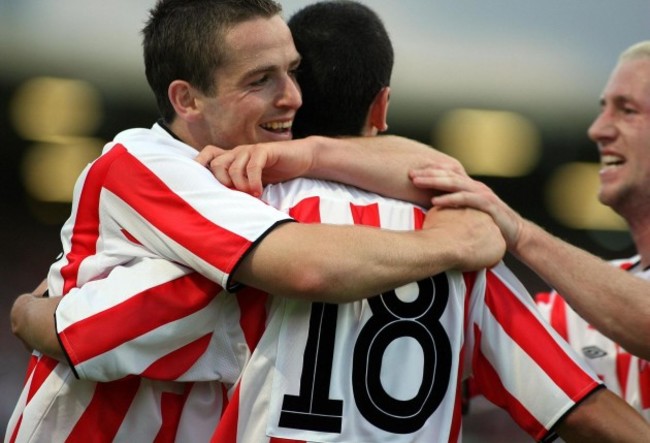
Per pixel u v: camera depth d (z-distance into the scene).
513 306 6.66
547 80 21.42
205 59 6.42
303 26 6.90
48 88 21.28
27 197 22.84
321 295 5.75
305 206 6.38
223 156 6.25
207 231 5.86
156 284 5.97
